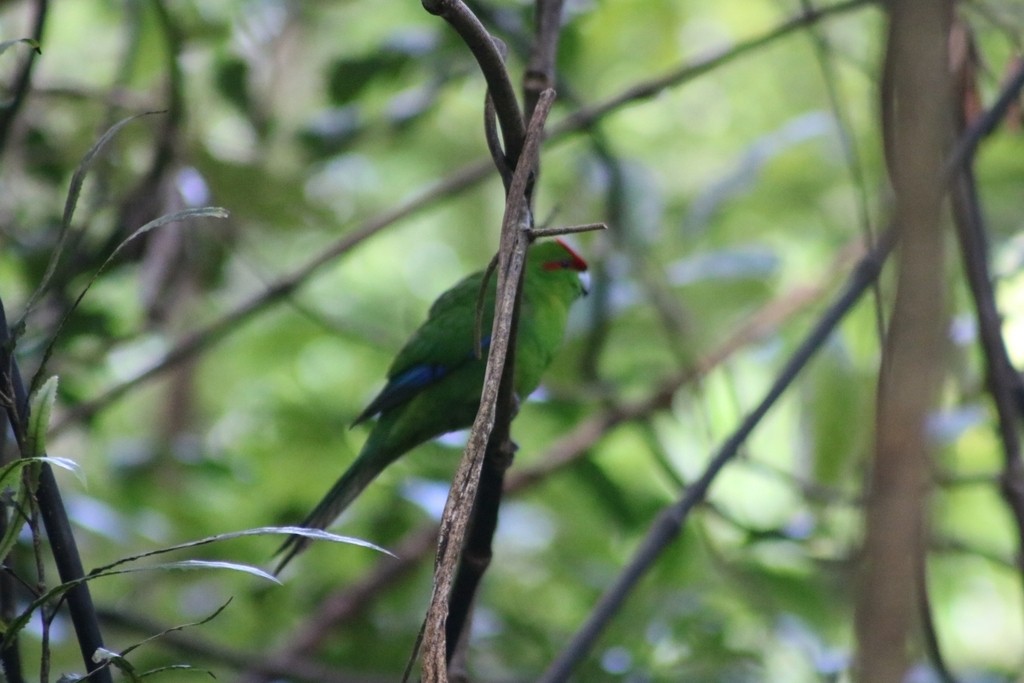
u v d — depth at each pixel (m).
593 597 10.49
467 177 10.80
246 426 13.36
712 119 16.75
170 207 9.46
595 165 12.26
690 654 9.45
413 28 13.73
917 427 3.24
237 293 13.87
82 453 13.34
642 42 15.59
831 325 7.33
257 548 11.20
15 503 3.73
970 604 12.82
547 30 6.16
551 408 11.51
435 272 16.14
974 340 9.04
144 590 11.10
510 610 10.59
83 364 9.96
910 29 3.72
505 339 4.08
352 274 15.66
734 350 11.67
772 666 9.74
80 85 10.80
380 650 10.18
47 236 9.59
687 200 14.85
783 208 14.34
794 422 12.35
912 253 3.45
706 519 10.41
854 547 3.95
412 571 10.93
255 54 12.71
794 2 13.25
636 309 12.16
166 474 11.39
